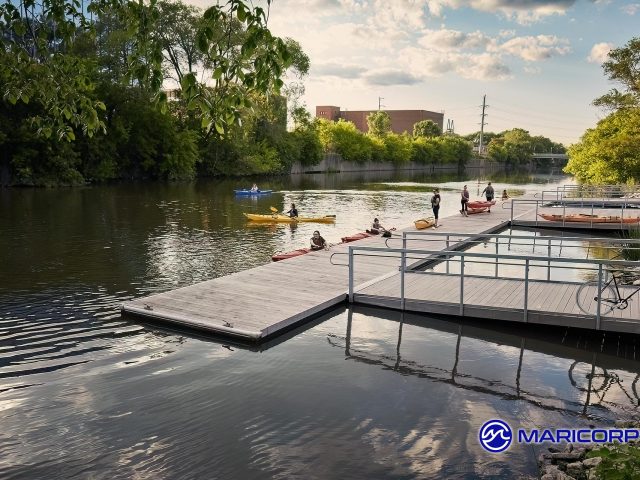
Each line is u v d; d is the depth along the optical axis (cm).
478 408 700
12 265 1580
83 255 1741
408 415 677
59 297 1233
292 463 566
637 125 3462
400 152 10919
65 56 603
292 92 7381
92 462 567
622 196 3419
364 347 923
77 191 4291
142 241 2022
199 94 467
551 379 797
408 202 3847
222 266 1611
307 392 742
